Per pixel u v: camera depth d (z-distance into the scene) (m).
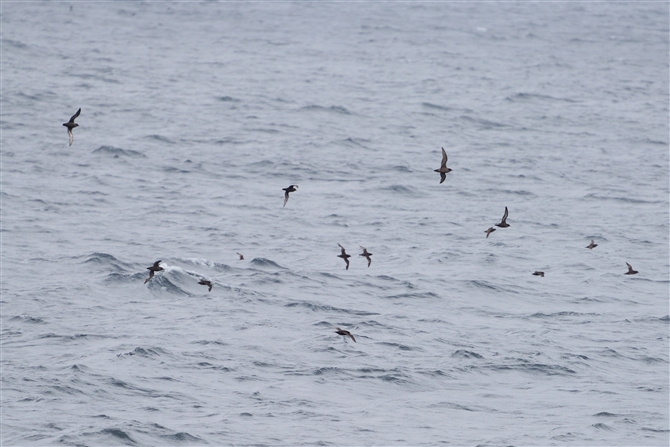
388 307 42.53
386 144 81.75
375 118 93.00
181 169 69.94
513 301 44.34
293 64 128.25
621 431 29.39
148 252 49.81
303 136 82.94
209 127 84.69
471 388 33.06
